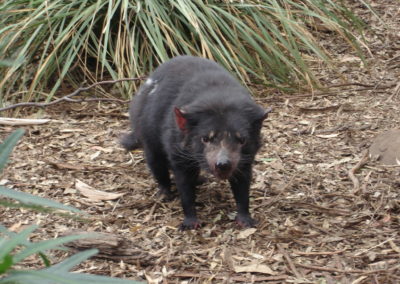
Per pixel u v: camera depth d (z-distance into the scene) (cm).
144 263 341
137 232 381
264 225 384
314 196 421
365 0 842
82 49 622
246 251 354
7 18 647
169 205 421
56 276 114
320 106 580
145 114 420
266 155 489
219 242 366
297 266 335
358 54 674
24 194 136
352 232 371
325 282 317
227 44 606
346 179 445
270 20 658
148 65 630
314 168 465
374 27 770
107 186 449
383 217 388
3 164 134
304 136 524
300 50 696
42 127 551
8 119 401
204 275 330
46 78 600
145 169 477
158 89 418
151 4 629
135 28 639
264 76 626
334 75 653
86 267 336
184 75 413
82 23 642
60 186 446
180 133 375
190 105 372
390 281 314
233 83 400
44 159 493
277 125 545
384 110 568
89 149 512
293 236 368
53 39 633
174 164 387
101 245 341
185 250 358
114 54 635
